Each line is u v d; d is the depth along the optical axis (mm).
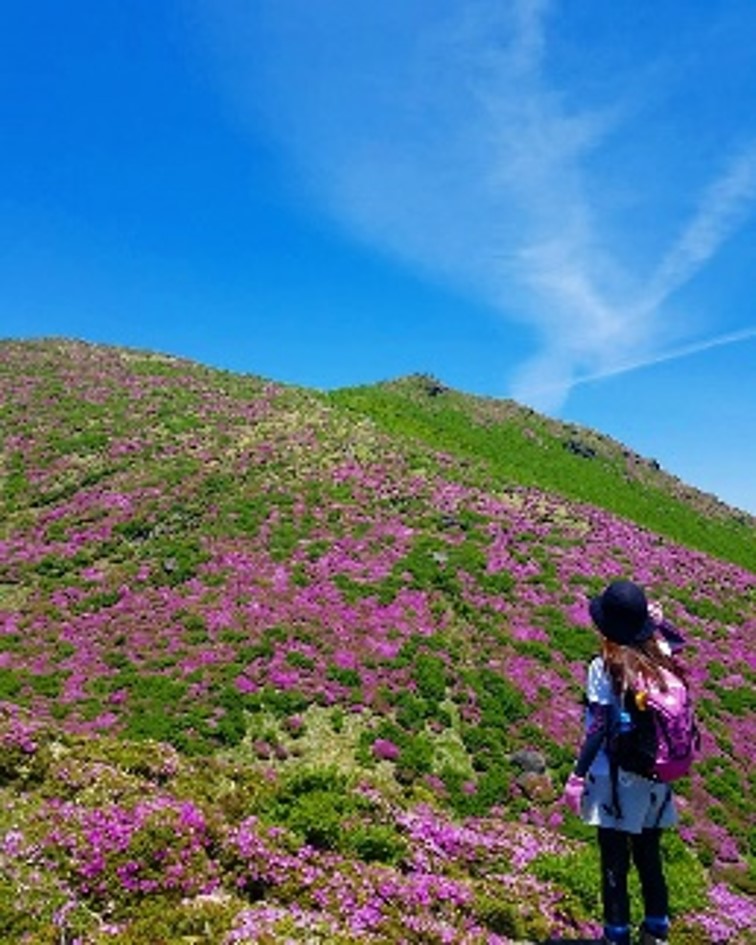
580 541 51188
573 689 34656
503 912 12617
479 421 97375
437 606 39219
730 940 15484
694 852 26797
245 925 10312
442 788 27625
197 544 43500
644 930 7992
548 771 29625
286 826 13938
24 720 17500
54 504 50188
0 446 58062
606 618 7910
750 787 31094
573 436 103812
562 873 15305
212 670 32125
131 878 11336
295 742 28750
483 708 32250
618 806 7695
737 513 102125
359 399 91062
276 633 34906
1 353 80375
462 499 54188
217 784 15672
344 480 54406
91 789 13594
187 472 53938
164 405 68125
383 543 45156
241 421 66375
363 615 37406
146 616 36875
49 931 9969
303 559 42438
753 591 51469
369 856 13891
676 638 8383
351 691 31750
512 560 45625
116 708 29609
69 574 41500
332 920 11000
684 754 7605
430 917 11883
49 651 34219
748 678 39250
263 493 50969
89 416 64125
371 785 16391
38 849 11492
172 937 10227
